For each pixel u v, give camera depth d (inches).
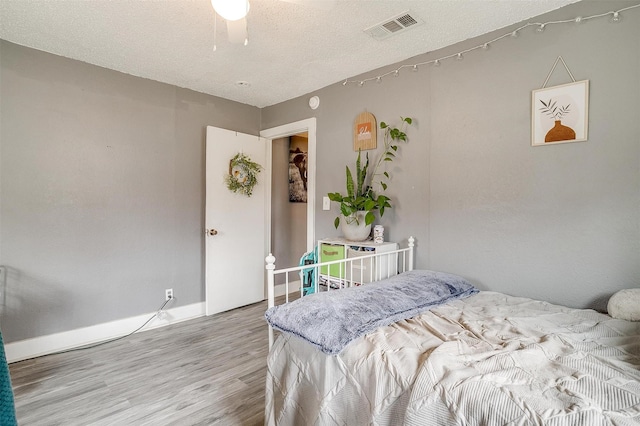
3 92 90.7
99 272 107.4
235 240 137.6
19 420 67.2
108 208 109.0
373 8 74.2
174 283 124.6
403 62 100.7
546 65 75.5
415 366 44.6
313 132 127.2
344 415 49.2
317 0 57.3
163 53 97.2
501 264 82.6
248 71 110.0
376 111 107.9
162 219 121.3
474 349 47.6
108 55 98.7
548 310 65.8
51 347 98.3
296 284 170.2
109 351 99.6
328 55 97.8
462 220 89.1
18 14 77.2
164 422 66.9
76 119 102.3
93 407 71.7
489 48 84.0
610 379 39.1
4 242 91.5
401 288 69.7
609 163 68.0
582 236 71.4
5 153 91.3
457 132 89.7
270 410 60.0
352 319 55.2
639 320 56.9
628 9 65.7
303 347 56.0
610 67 67.7
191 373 86.4
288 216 167.0
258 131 150.3
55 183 99.0
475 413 36.5
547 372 41.0
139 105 114.9
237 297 139.0
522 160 79.0
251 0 70.8
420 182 97.3
